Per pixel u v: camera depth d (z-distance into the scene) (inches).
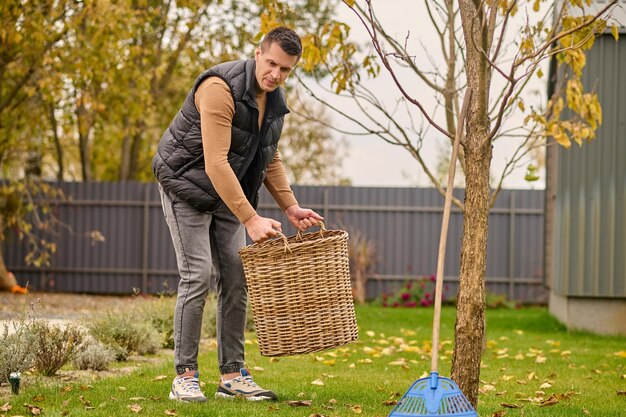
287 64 155.9
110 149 821.9
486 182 150.8
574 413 166.6
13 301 465.7
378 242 578.9
